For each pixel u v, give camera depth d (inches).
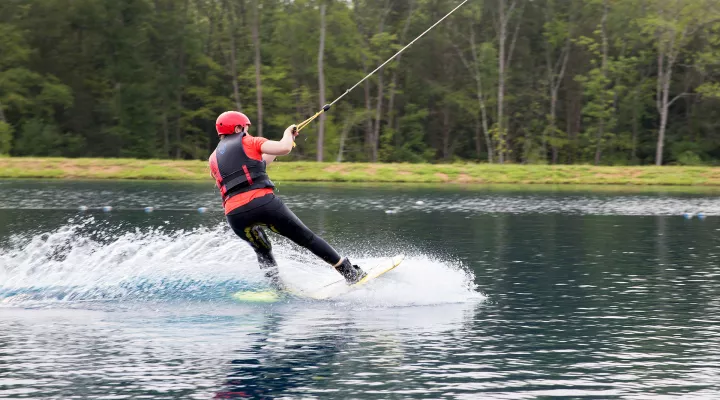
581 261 636.7
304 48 3174.2
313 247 465.7
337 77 3289.9
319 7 3117.6
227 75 3511.3
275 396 294.7
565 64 3521.2
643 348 364.2
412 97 3646.7
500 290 507.2
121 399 290.8
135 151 3257.9
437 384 309.3
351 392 299.6
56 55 3257.9
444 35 3484.3
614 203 1348.4
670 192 1704.0
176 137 3516.2
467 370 327.9
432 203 1301.7
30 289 488.4
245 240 470.9
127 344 365.7
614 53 3432.6
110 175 1961.1
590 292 502.0
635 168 2146.9
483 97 3484.3
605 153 3467.0
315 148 3225.9
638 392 301.1
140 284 498.9
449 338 380.5
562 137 3548.2
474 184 1966.0
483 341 374.3
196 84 3563.0
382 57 3292.3
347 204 1254.9
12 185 1628.9
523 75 3494.1
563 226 930.1
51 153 3063.5
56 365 332.2
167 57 3385.8
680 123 3496.6
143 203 1226.6
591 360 343.9
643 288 516.1
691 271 586.2
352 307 449.7
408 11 3484.3
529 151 3363.7
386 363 336.8
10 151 3024.1
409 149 3550.7
